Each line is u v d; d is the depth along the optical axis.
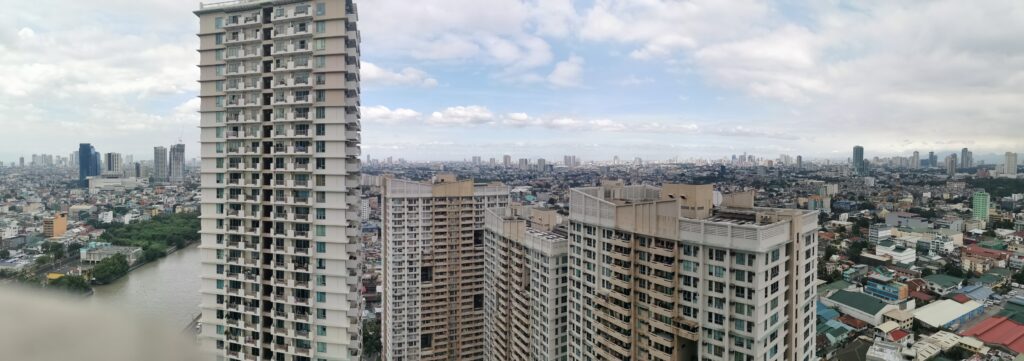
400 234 155.50
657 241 85.25
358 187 82.12
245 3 79.81
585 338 100.81
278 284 80.62
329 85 78.06
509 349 137.00
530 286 123.19
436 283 158.50
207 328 83.38
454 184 158.25
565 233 123.31
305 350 80.00
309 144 79.25
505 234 135.50
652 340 84.81
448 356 160.38
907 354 151.25
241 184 81.69
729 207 97.12
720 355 77.75
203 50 82.19
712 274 78.19
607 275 94.94
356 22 82.69
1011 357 147.00
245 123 81.06
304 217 79.56
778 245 76.75
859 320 185.38
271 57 79.94
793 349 82.25
